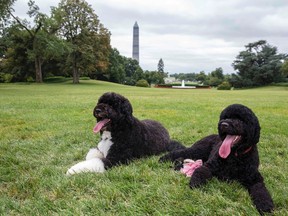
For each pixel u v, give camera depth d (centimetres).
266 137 244
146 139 184
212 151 157
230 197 124
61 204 118
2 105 496
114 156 166
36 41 1669
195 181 132
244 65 2656
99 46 1973
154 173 151
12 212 114
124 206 115
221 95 985
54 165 173
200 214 110
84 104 520
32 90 1085
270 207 111
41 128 284
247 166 132
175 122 321
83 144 220
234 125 129
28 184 139
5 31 1384
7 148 207
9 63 2033
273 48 2750
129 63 3350
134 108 473
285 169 164
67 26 1880
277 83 2684
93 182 138
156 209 113
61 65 2033
